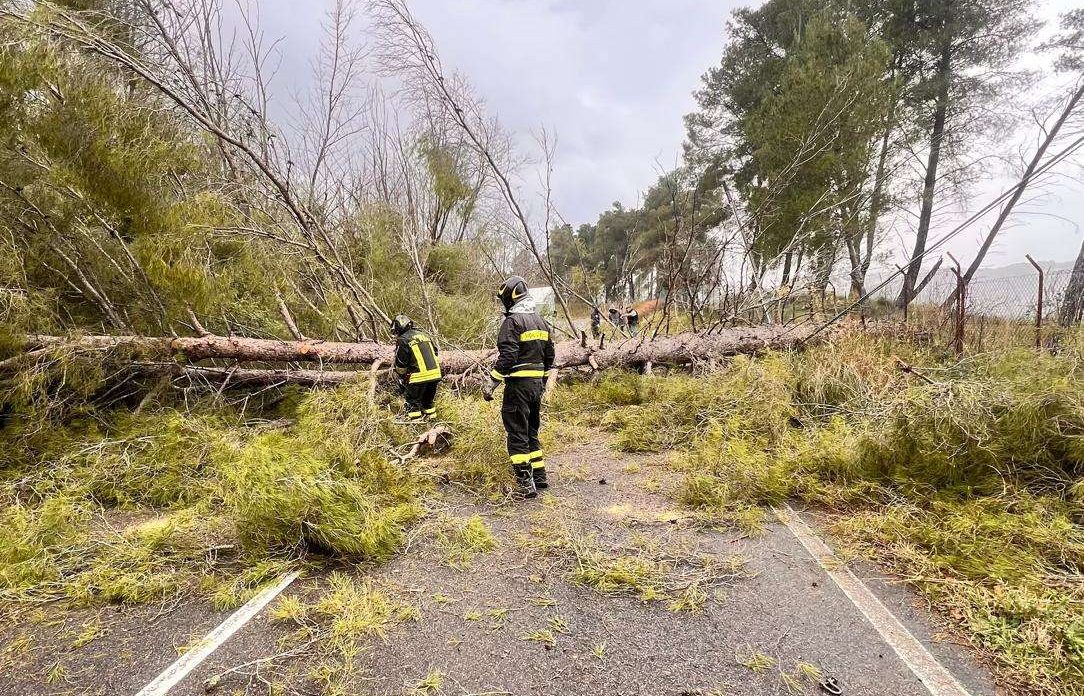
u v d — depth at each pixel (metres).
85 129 4.49
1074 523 2.88
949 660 2.05
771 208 11.75
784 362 6.00
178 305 5.28
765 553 2.94
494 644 2.20
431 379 5.21
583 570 2.75
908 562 2.77
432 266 10.11
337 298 6.62
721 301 8.41
